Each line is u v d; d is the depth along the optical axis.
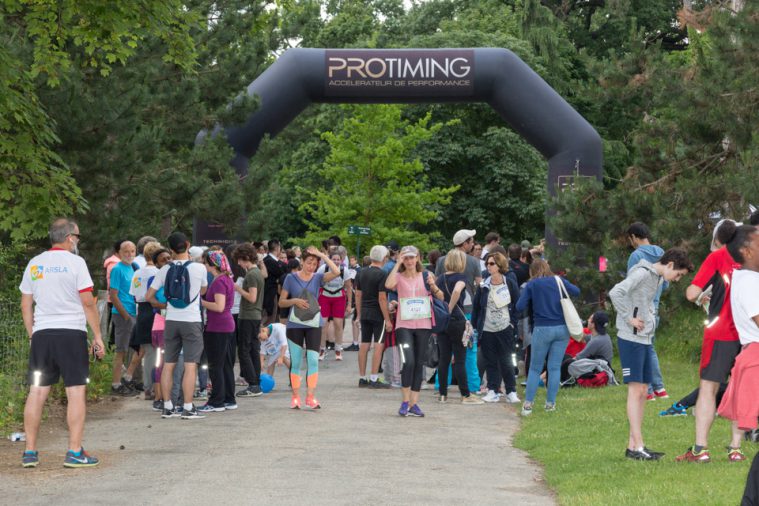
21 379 11.61
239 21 21.72
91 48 14.38
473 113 43.66
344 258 19.69
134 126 15.38
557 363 11.97
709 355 8.30
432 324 11.80
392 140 37.62
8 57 12.91
